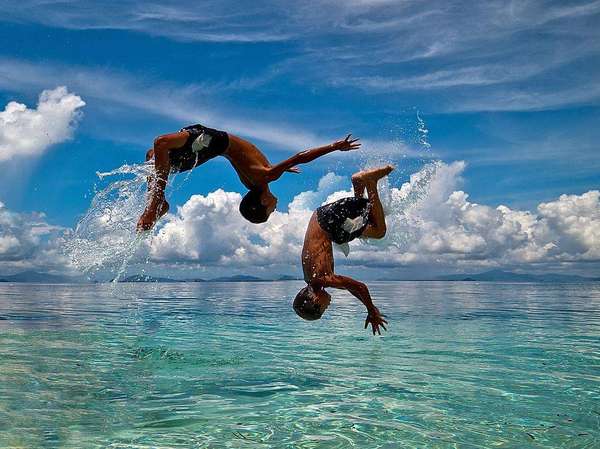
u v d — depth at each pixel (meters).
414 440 2.23
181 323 6.46
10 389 3.07
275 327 6.05
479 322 6.57
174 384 3.21
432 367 3.71
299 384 3.21
